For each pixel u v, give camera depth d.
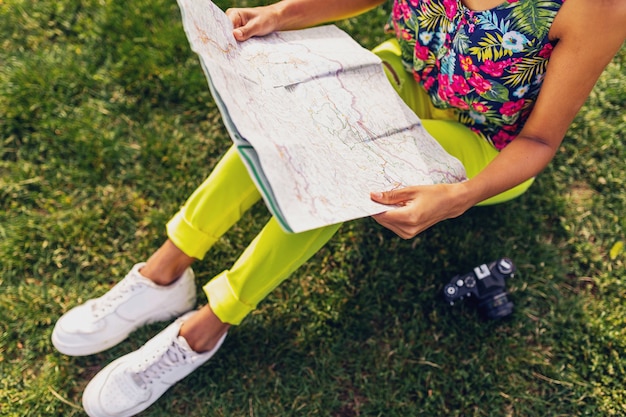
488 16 1.30
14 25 2.42
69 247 2.07
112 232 2.11
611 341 1.96
